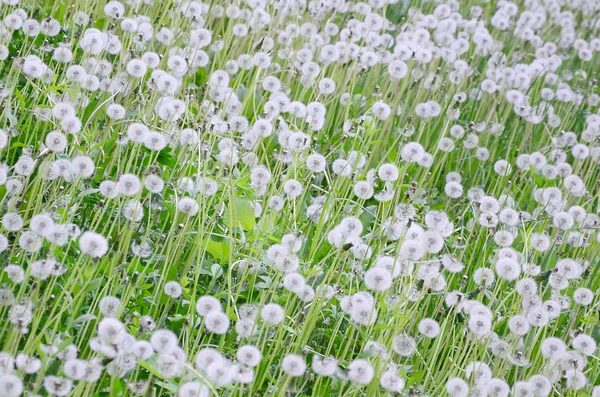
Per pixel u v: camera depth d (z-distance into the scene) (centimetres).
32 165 378
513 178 614
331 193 444
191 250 412
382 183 531
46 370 310
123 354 304
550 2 867
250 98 568
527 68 686
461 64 644
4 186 394
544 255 474
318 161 448
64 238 336
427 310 431
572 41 798
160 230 412
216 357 297
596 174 635
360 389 356
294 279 351
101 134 465
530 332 421
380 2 662
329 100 578
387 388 323
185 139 437
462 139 621
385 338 371
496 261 429
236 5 632
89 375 289
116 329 295
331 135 594
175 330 369
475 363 358
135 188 366
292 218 449
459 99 583
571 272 411
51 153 385
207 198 439
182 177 427
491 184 589
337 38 717
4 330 326
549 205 517
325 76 639
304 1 666
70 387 285
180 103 438
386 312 381
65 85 462
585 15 910
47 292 330
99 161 451
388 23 720
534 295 388
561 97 657
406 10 771
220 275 404
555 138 606
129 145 453
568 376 376
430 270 402
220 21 647
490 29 835
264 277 390
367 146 501
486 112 664
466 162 617
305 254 447
